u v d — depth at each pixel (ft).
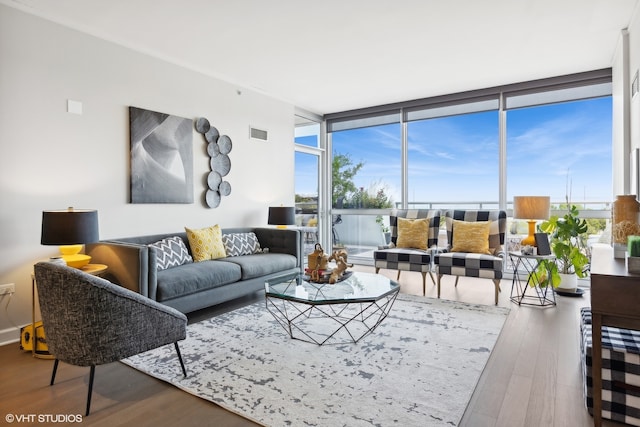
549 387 7.07
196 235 12.82
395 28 11.17
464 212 15.62
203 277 10.97
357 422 5.93
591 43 12.37
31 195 9.97
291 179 19.16
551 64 14.20
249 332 9.93
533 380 7.34
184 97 13.96
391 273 18.48
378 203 20.85
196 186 14.42
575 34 11.70
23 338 8.86
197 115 14.44
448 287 15.35
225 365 7.97
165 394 6.88
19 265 9.78
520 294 14.10
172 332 7.36
